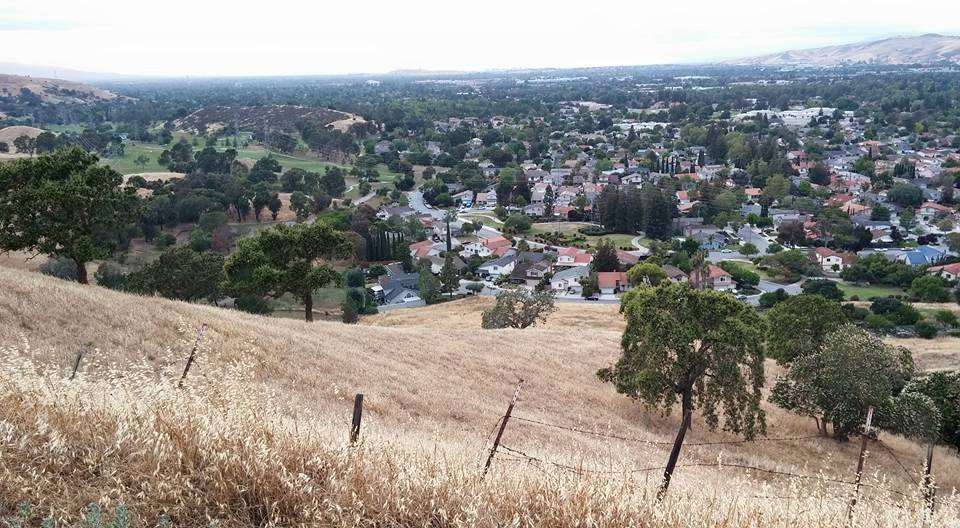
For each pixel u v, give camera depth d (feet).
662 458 51.70
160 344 57.16
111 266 204.74
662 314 82.53
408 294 254.47
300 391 54.54
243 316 81.46
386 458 19.26
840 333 87.86
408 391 64.39
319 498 16.55
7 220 86.07
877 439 82.23
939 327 193.57
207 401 21.17
